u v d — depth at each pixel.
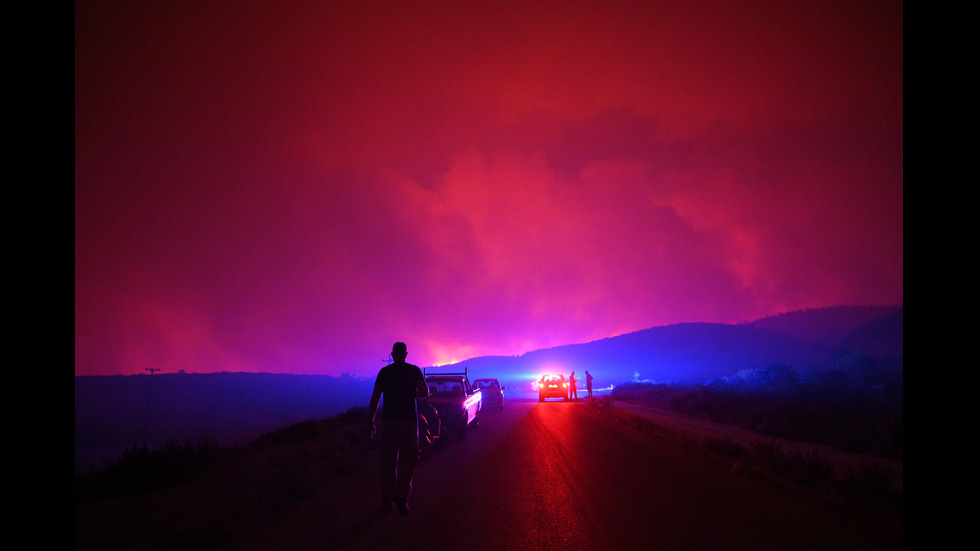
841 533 5.41
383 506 6.45
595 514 6.21
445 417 13.38
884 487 7.07
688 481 8.19
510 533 5.49
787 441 14.21
